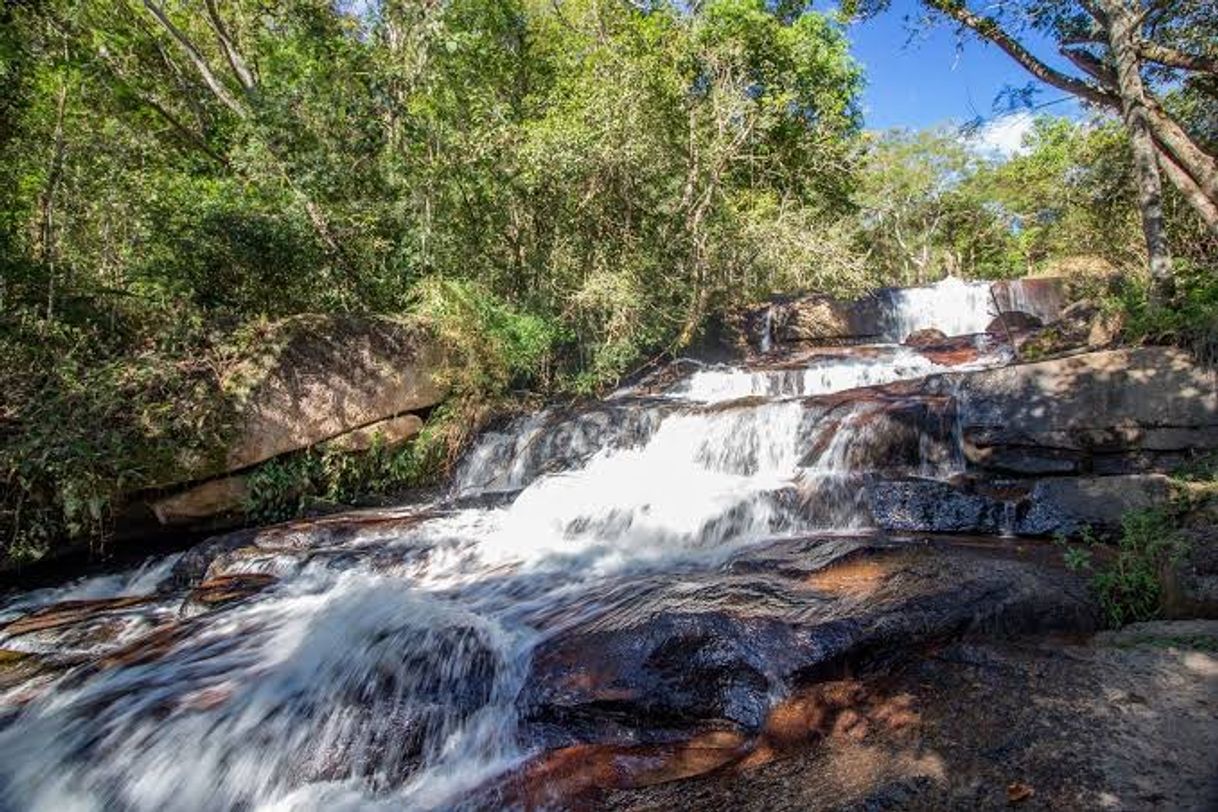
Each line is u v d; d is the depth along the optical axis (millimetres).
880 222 35188
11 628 5402
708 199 11641
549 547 6133
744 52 12633
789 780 2730
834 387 9883
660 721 3305
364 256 10281
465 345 9930
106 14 12641
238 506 7945
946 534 5418
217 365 8094
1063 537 4969
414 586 5414
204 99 14484
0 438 6805
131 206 10086
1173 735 2658
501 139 10547
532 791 2916
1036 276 16625
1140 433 5430
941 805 2428
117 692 3967
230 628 4879
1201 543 4027
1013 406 5980
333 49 10070
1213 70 8141
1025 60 9688
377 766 3225
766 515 5984
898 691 3229
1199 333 5430
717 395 10305
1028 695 3045
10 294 8195
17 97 9000
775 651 3469
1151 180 6949
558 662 3613
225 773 3285
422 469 9430
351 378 8867
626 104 11234
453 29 11789
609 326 10852
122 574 7090
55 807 3248
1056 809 2334
